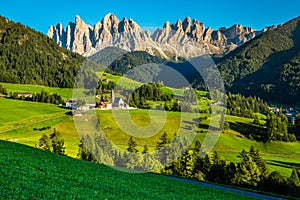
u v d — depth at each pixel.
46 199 15.35
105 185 25.25
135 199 21.75
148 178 37.50
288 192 59.72
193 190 35.28
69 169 30.16
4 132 106.06
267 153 117.69
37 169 25.41
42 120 113.25
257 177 65.00
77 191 19.44
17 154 32.16
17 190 15.81
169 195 27.89
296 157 116.12
